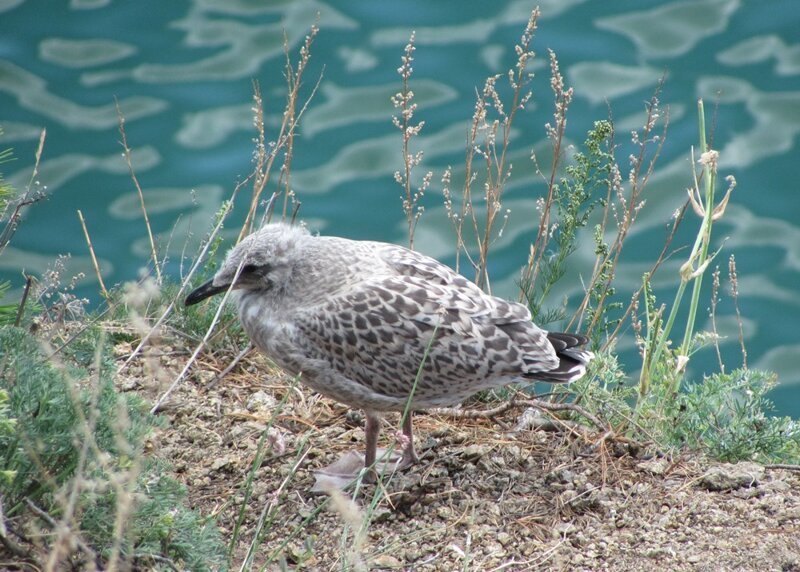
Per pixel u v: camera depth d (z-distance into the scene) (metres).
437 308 9.77
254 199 12.43
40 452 7.43
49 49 23.67
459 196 20.52
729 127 21.67
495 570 8.69
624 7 24.95
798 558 8.78
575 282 18.84
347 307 9.74
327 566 8.95
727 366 17.75
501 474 10.02
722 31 24.20
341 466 10.21
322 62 23.17
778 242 19.55
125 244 19.38
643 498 9.64
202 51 23.58
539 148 20.94
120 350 11.67
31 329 10.65
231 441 10.53
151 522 7.88
